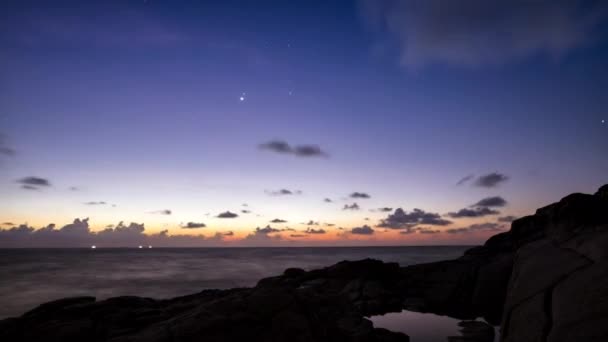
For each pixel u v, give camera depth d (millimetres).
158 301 14172
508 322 6262
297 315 9852
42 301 29766
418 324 13945
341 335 10586
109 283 41312
